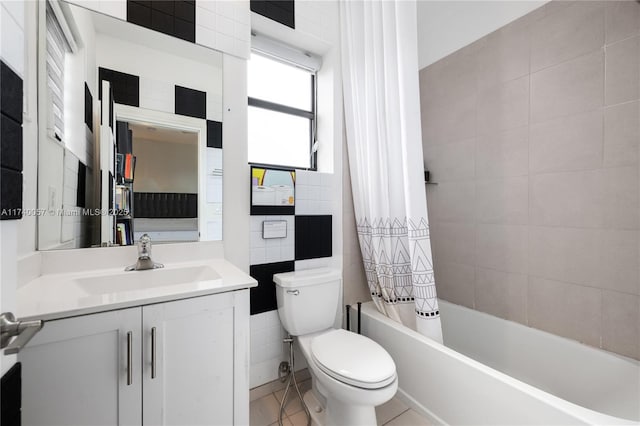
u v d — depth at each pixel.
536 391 1.04
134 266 1.22
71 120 1.14
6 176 0.48
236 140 1.52
